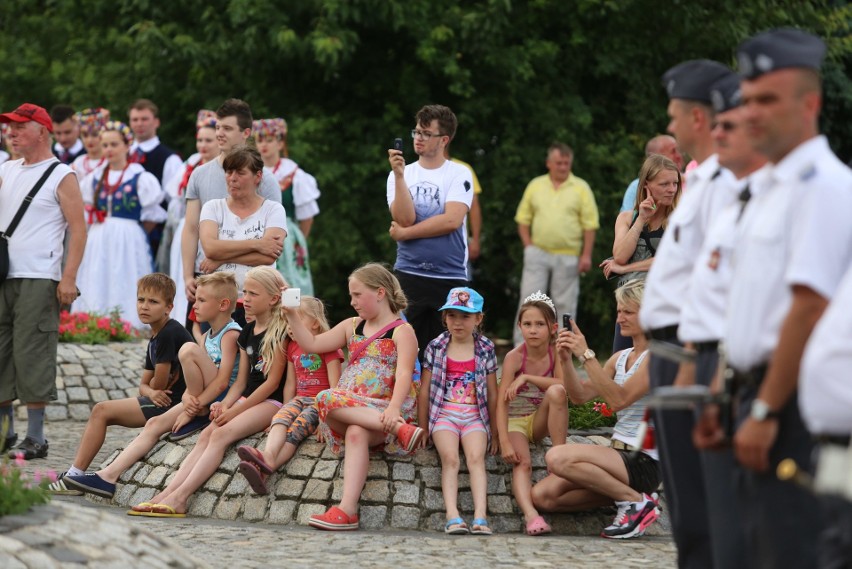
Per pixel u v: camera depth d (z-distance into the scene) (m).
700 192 6.49
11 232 13.00
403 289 11.91
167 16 25.20
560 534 9.93
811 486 5.00
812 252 5.12
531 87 25.19
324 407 10.06
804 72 5.31
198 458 10.62
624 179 24.72
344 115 25.31
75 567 6.43
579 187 19.75
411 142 25.09
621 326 10.10
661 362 6.68
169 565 6.99
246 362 10.96
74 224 13.19
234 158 12.03
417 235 11.83
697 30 25.50
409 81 25.02
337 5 23.08
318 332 11.01
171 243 18.55
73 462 12.55
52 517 7.12
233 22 23.39
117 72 26.67
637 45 25.48
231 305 11.52
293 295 10.34
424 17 23.73
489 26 23.52
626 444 9.97
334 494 10.02
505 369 10.41
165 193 19.42
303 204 16.28
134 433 14.67
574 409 11.48
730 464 5.93
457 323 10.38
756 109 5.35
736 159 6.04
